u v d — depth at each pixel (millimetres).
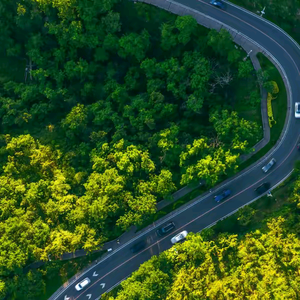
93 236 70875
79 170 78562
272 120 77500
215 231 78188
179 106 79812
